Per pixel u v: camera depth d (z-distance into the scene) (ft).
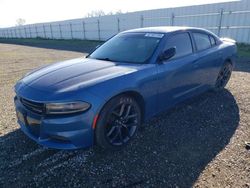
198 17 53.31
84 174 8.70
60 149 9.59
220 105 14.82
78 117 8.58
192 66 13.16
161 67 11.26
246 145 10.21
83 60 12.50
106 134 9.52
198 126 12.14
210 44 15.49
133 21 71.67
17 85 10.61
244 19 45.14
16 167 9.13
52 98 8.61
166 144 10.53
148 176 8.50
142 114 11.05
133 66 10.84
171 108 13.89
